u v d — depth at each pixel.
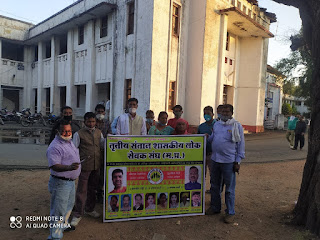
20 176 6.17
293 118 12.79
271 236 3.71
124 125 4.58
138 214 4.10
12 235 3.52
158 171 4.19
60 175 3.12
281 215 4.45
